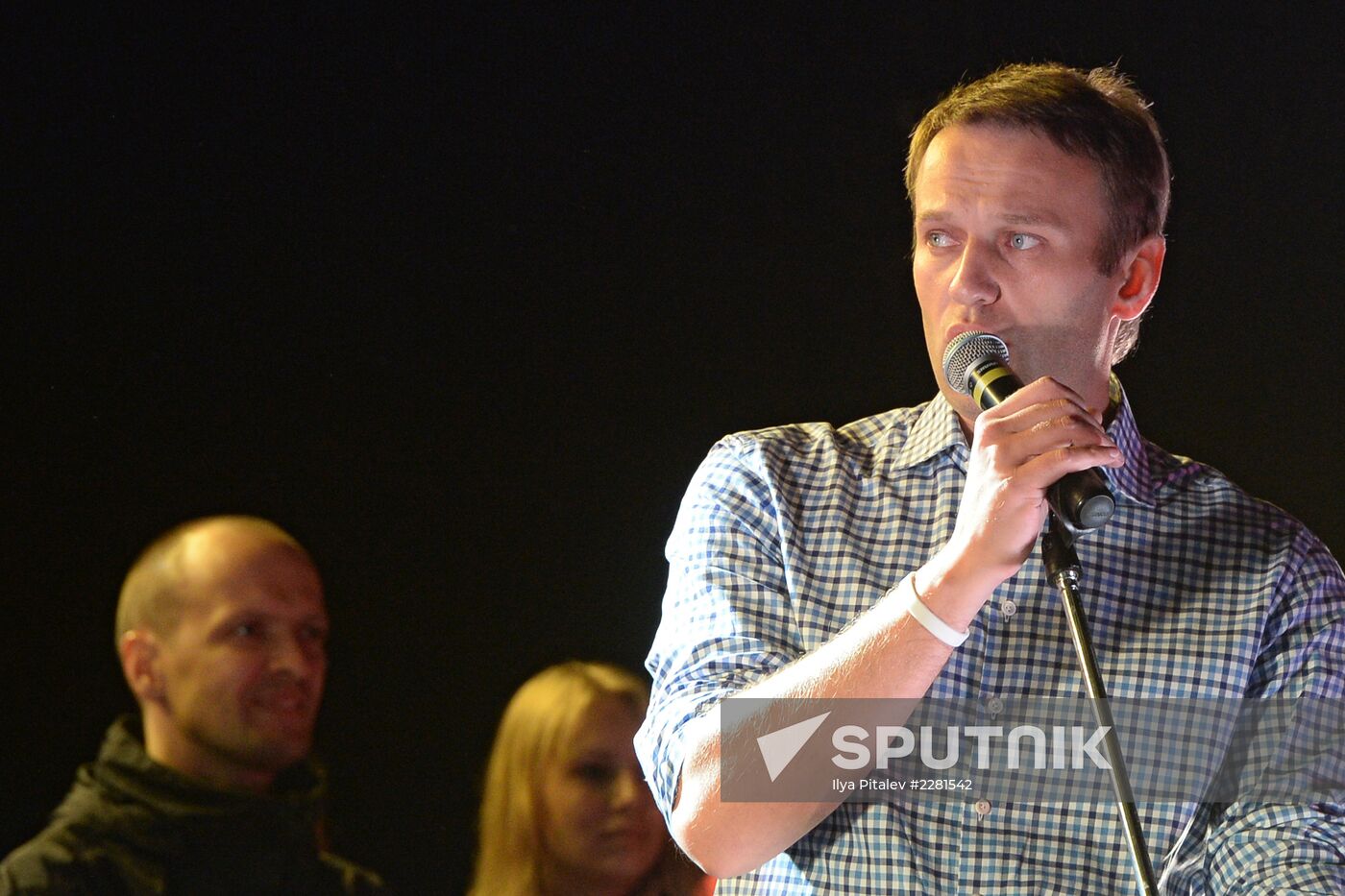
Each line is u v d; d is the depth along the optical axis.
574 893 8.45
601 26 11.69
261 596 8.20
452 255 11.52
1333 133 11.62
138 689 8.04
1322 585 5.95
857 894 5.54
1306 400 11.71
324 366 11.28
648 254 11.77
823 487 6.09
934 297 5.75
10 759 10.19
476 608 11.33
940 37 11.68
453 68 11.52
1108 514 4.56
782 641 5.80
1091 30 11.59
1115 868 5.51
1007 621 5.80
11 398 10.70
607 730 8.65
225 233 11.15
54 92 10.91
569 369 11.66
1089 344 5.80
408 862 10.79
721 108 11.78
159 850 7.65
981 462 4.80
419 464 11.37
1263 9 11.59
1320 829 5.55
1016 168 5.61
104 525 10.75
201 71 11.12
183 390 11.01
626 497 11.62
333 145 11.34
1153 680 5.71
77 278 10.89
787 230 11.82
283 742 8.11
